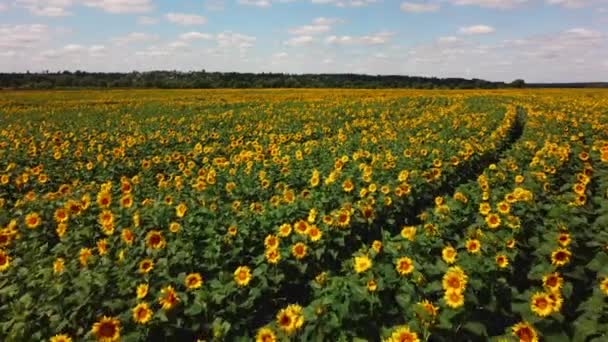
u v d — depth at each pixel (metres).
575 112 29.95
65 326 6.08
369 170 12.24
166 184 12.74
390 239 7.86
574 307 7.21
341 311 5.68
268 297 7.56
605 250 7.71
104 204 10.00
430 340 5.70
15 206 10.87
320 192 11.09
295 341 5.64
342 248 8.85
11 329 5.89
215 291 6.62
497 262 6.98
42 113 40.56
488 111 34.94
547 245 7.89
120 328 5.75
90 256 7.32
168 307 6.13
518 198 9.58
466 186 12.20
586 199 10.42
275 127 27.16
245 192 12.19
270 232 9.02
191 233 8.48
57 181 15.17
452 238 8.59
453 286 6.05
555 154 14.58
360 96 61.25
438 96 58.81
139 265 7.13
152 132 25.23
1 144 19.91
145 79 127.25
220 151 20.02
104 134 23.67
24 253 8.55
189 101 54.03
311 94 67.44
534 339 5.32
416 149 16.22
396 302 6.41
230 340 6.30
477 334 5.83
